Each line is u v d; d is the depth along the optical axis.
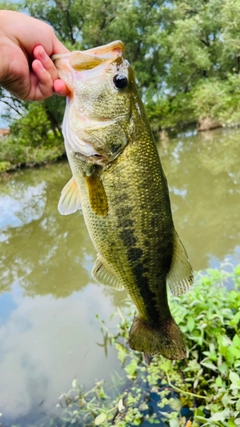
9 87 0.28
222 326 0.51
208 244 0.93
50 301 0.80
